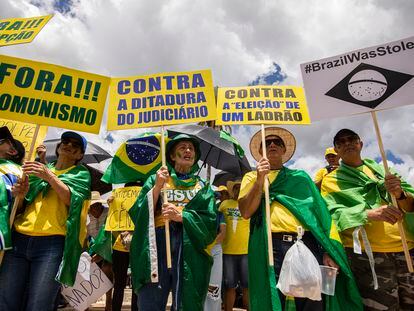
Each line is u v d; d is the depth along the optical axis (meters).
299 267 3.00
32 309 3.08
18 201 3.26
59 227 3.34
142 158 5.14
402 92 3.57
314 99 3.78
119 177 5.12
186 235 3.21
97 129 3.73
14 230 3.31
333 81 3.78
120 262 4.79
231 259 5.48
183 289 3.09
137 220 3.29
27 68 3.69
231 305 5.46
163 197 3.32
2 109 3.54
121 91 3.93
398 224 3.26
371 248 3.46
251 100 3.97
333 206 3.63
